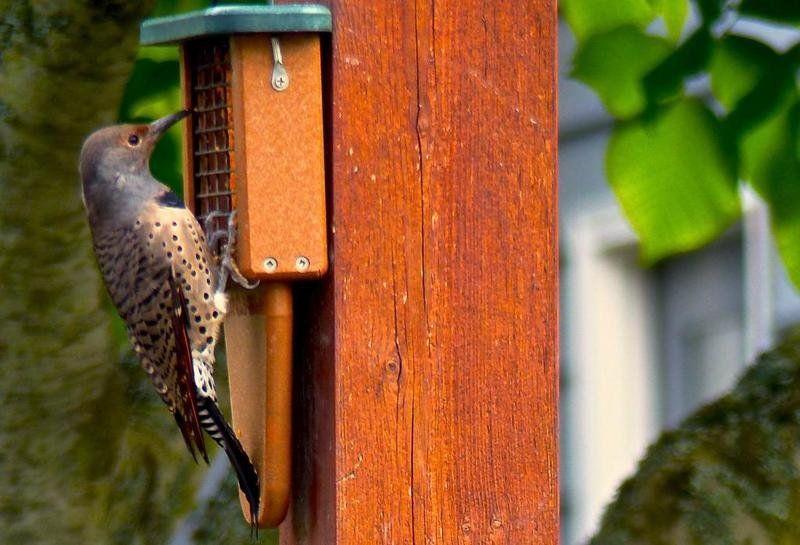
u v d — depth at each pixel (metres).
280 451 9.23
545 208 9.16
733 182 10.91
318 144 8.95
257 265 8.92
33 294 10.92
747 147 11.05
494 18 9.08
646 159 10.96
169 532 11.81
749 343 18.17
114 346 11.34
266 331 9.20
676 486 11.56
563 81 19.69
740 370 18.89
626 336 19.98
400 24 8.95
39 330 10.95
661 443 12.02
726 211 10.95
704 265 19.39
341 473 8.93
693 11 11.84
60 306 10.98
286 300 9.16
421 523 9.02
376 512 8.98
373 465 8.97
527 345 9.15
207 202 10.07
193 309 10.07
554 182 9.16
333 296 8.95
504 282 9.12
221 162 9.80
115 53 10.80
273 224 8.92
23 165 10.77
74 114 10.84
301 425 9.45
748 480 11.51
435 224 9.02
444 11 9.01
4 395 10.97
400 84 8.96
